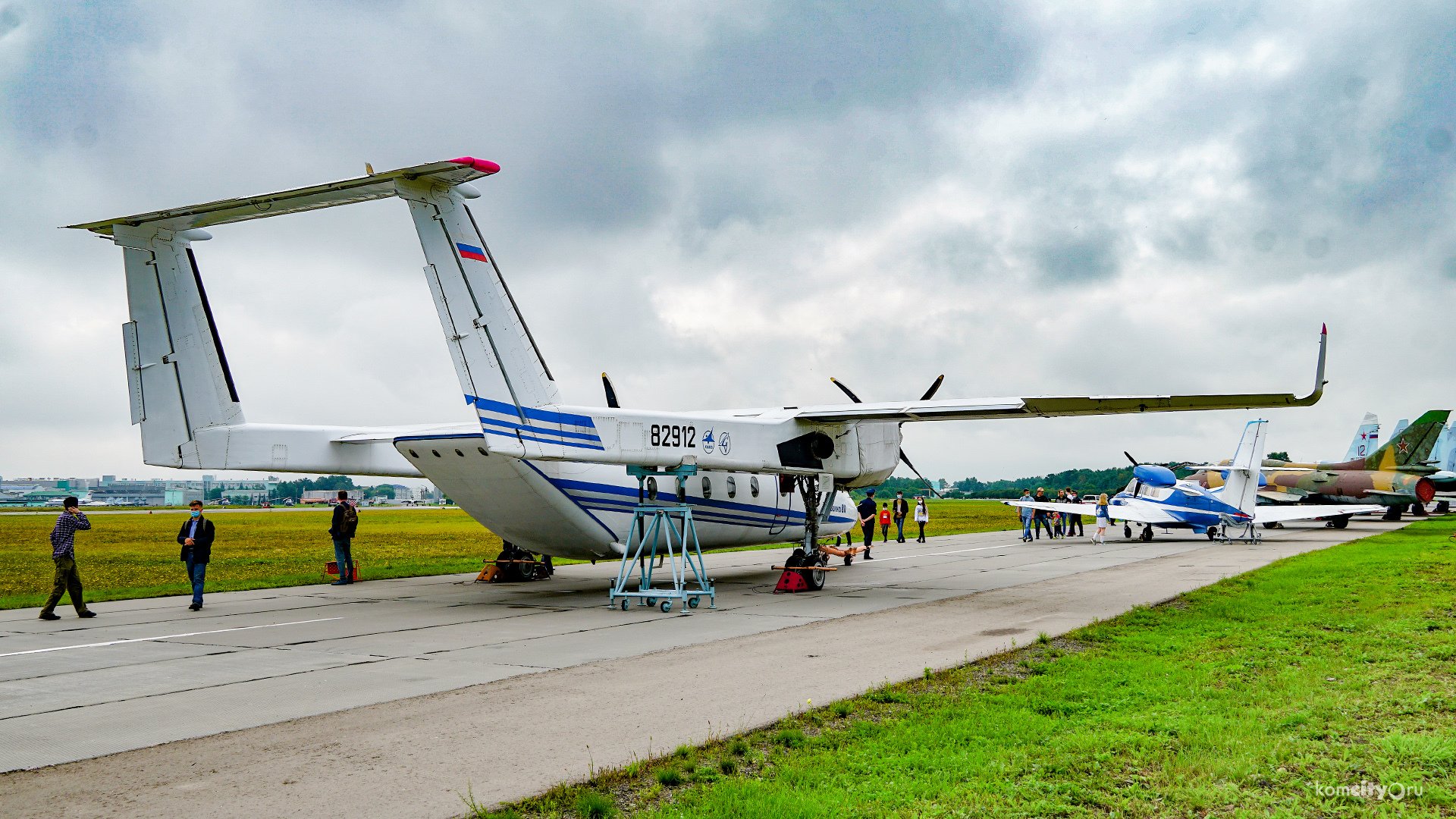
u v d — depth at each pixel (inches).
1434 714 274.4
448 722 284.4
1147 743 250.5
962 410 608.7
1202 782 218.1
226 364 584.1
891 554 1125.7
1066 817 198.4
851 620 522.3
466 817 198.7
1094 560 986.1
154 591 695.7
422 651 422.0
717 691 328.2
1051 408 593.0
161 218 513.0
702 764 241.6
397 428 641.6
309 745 258.4
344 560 772.6
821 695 320.8
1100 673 354.3
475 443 564.4
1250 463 1296.8
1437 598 541.0
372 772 231.9
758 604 608.1
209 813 201.9
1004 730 269.9
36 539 1670.8
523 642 448.5
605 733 269.6
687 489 706.2
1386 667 348.2
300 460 609.0
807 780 225.5
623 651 416.8
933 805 206.1
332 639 459.2
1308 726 263.6
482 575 783.1
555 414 529.0
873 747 255.4
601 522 650.2
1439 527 1603.1
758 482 783.1
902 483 6205.7
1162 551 1142.3
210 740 264.2
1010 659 390.9
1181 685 327.3
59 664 392.2
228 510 4414.4
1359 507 1722.4
